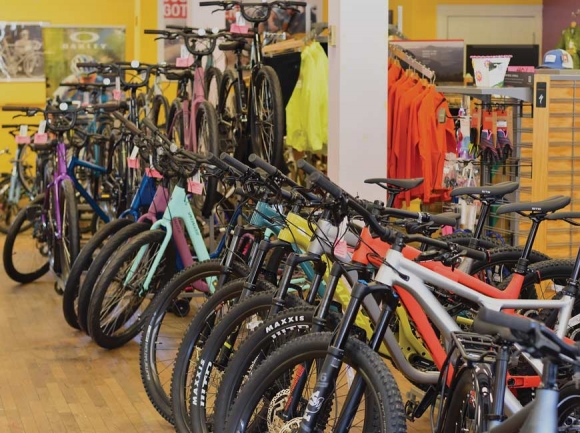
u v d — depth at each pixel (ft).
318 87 20.61
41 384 15.72
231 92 22.50
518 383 10.04
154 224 16.10
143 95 26.61
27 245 25.32
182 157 15.79
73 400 14.89
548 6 36.78
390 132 20.03
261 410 9.70
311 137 20.62
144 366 13.20
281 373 9.23
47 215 22.00
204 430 11.29
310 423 8.54
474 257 9.57
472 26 37.09
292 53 22.06
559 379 8.91
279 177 11.24
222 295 11.82
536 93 15.44
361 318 11.94
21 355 17.47
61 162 21.04
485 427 8.26
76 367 16.69
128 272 16.16
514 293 11.07
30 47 38.40
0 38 38.11
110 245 16.76
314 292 10.40
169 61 35.83
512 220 16.12
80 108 20.93
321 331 9.29
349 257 11.00
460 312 11.35
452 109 22.11
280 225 12.22
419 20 36.78
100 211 22.76
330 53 17.11
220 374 11.59
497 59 16.35
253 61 20.45
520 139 16.26
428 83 20.42
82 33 37.81
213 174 13.46
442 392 9.15
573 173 15.66
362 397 8.91
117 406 14.58
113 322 17.03
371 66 16.80
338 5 16.65
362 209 9.18
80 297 17.04
